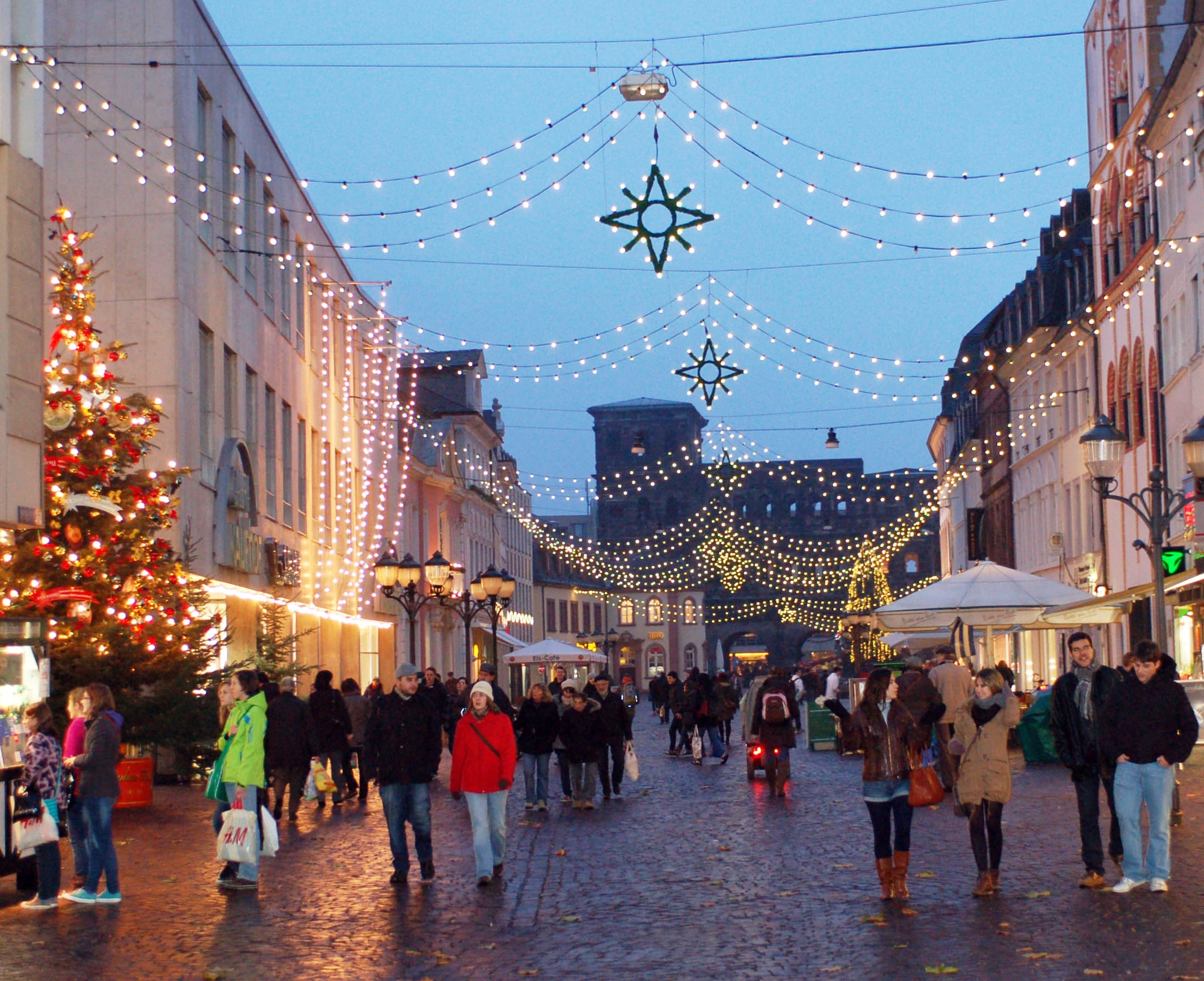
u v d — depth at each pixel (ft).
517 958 33.53
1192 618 110.83
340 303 148.56
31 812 41.60
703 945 34.42
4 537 59.77
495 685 66.03
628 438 405.80
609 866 49.19
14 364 56.75
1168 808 39.52
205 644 74.84
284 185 124.06
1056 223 172.24
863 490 395.55
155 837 59.21
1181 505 61.11
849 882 43.83
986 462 225.15
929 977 30.07
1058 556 169.68
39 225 58.90
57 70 88.22
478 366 231.71
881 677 40.68
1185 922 34.96
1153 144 122.01
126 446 67.26
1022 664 186.19
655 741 146.51
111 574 67.00
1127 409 138.41
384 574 107.45
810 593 380.58
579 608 364.17
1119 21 137.28
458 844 56.95
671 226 49.11
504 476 267.18
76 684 67.56
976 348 253.44
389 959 33.68
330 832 62.64
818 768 96.32
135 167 88.63
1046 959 31.42
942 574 325.42
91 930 38.14
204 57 97.45
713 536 365.81
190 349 91.30
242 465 104.63
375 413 161.38
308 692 124.67
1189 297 112.47
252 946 35.60
